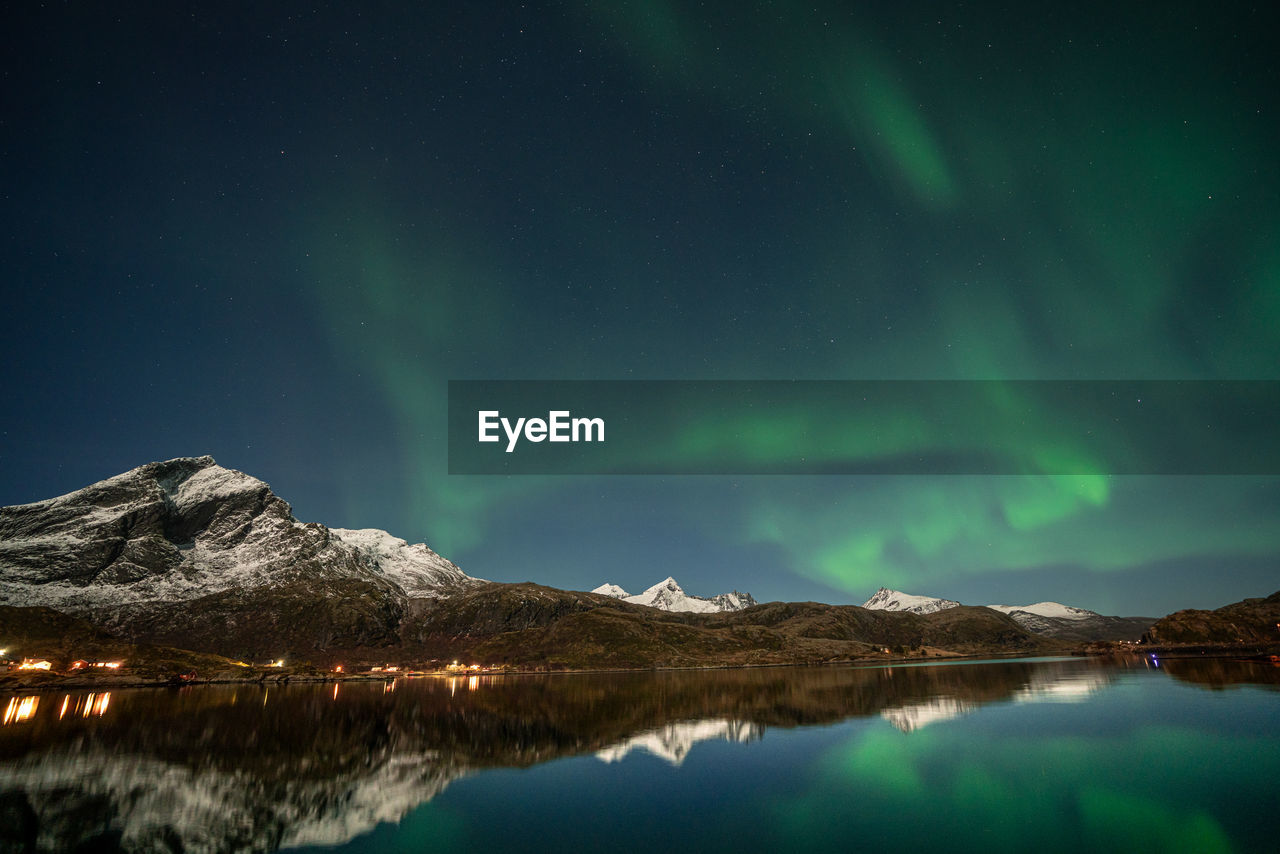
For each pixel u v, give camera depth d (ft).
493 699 339.98
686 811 99.60
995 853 75.20
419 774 133.39
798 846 80.53
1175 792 99.45
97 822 97.96
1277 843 75.92
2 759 153.89
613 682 510.58
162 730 207.72
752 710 243.81
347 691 446.19
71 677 480.64
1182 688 261.65
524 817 98.37
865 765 129.70
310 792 117.19
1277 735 145.69
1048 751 136.46
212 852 83.25
